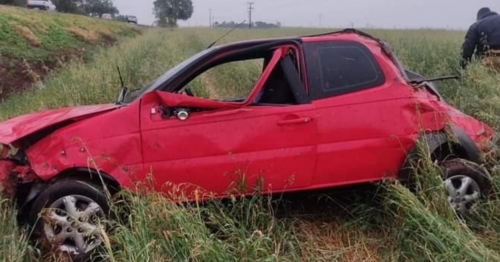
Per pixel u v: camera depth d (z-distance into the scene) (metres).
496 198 3.77
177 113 3.57
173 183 3.59
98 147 3.52
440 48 10.35
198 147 3.58
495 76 6.09
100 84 7.64
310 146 3.68
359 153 3.74
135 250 3.00
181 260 3.04
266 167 3.65
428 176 3.60
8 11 23.73
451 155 3.93
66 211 3.50
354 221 3.86
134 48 16.83
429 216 3.24
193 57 4.09
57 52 19.48
